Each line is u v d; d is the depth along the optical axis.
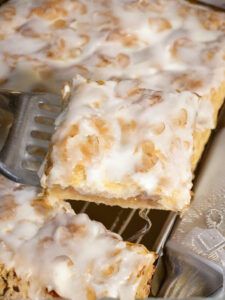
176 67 0.43
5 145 0.40
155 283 0.39
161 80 0.42
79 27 0.45
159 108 0.38
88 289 0.35
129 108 0.38
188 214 0.41
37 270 0.35
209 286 0.38
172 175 0.37
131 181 0.37
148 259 0.36
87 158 0.37
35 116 0.41
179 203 0.38
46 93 0.42
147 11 0.45
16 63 0.44
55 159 0.37
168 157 0.37
